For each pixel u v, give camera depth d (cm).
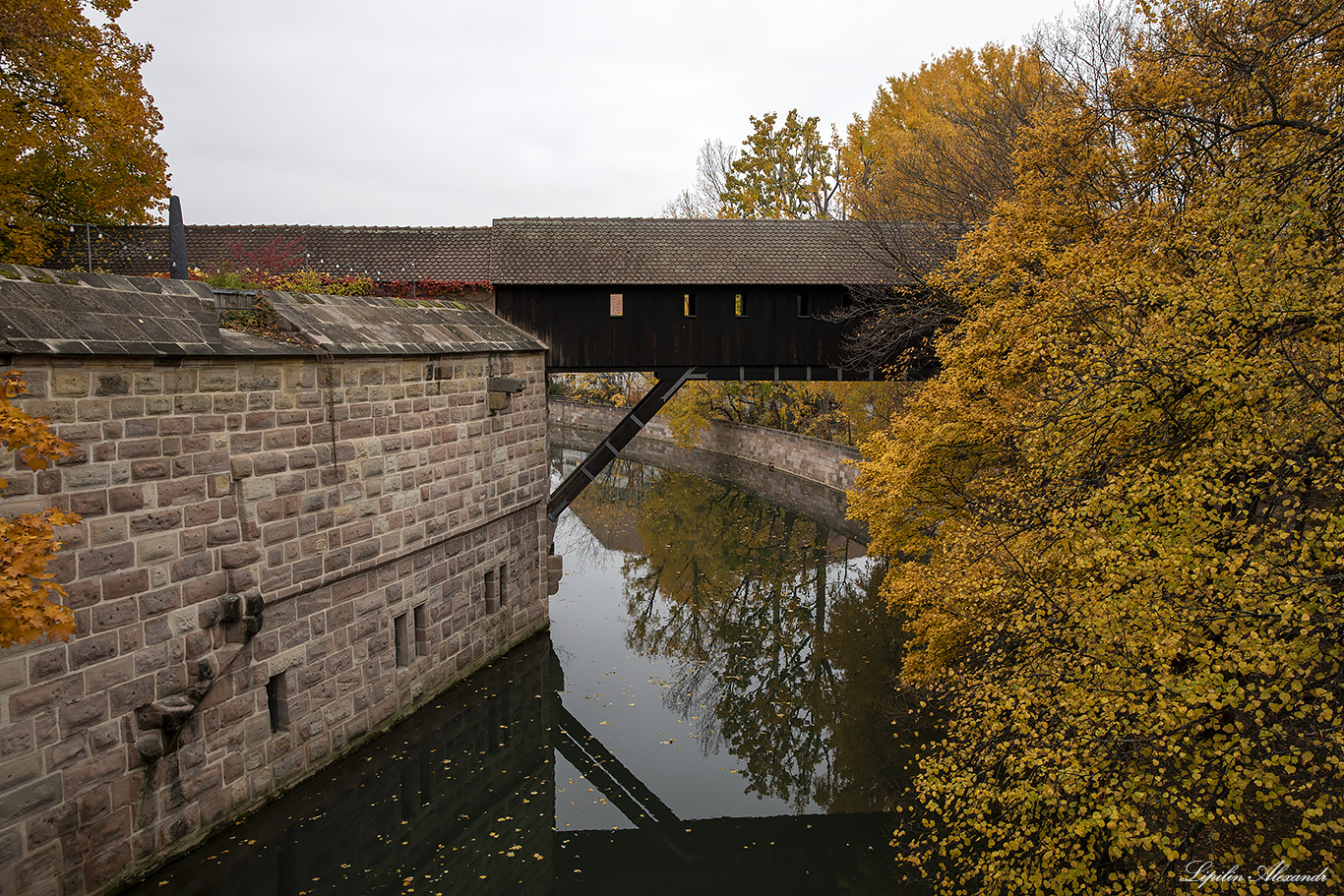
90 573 835
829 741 1454
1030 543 827
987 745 767
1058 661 708
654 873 1116
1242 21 949
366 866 1094
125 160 1608
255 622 1014
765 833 1193
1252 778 530
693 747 1430
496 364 1598
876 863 1090
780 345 1909
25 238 1447
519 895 1078
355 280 1706
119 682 866
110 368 854
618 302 1880
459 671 1508
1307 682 550
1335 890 594
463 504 1495
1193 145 1016
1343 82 886
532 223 1933
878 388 2681
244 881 977
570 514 3459
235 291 1112
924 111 2773
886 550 1403
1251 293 648
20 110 1462
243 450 1014
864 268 1909
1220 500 607
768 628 2012
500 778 1334
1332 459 576
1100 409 723
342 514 1183
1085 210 1146
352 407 1198
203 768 973
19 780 772
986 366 1124
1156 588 598
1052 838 654
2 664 757
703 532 2992
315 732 1149
